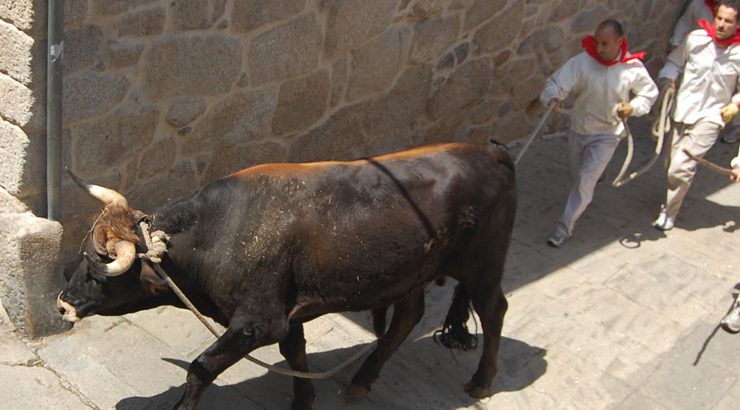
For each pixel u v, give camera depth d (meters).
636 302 6.12
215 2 5.08
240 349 4.01
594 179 6.52
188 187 5.54
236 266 3.97
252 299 4.00
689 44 6.74
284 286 4.08
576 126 6.57
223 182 4.07
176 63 5.07
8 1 4.29
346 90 6.19
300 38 5.65
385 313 4.93
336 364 5.07
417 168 4.34
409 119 6.86
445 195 4.32
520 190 7.40
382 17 6.12
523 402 5.02
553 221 7.02
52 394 4.50
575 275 6.35
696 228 7.22
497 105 7.64
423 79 6.77
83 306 4.00
